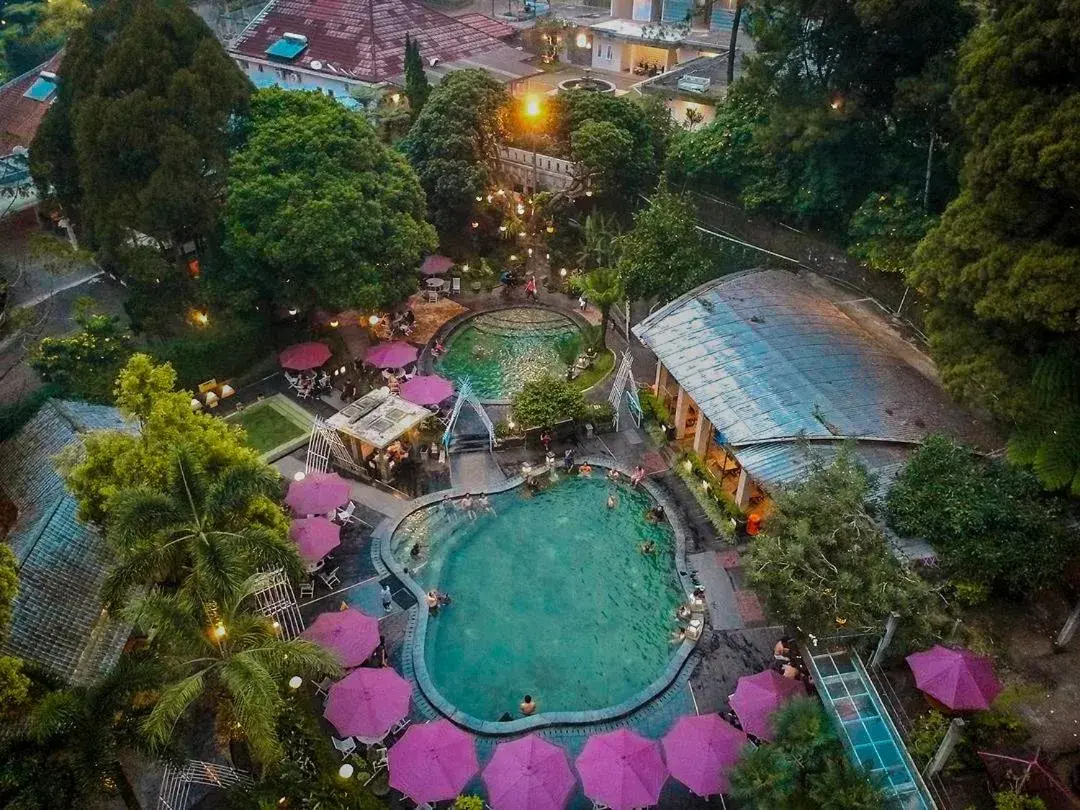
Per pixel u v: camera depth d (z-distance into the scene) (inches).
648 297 1765.5
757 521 1347.2
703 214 2038.6
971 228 1150.3
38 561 1103.6
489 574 1338.6
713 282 1667.1
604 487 1507.1
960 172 1294.3
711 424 1398.9
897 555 1108.5
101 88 1572.3
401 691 1055.6
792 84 1731.1
